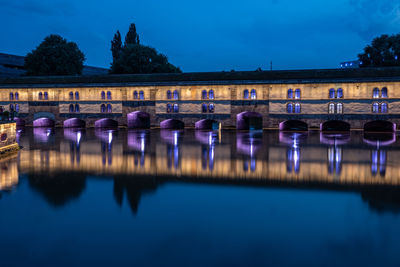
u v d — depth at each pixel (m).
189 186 13.68
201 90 44.41
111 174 16.05
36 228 9.27
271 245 8.09
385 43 57.19
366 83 39.06
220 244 8.16
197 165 18.23
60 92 48.22
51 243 8.33
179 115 45.34
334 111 40.50
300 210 10.59
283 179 14.84
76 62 68.25
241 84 42.91
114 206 11.13
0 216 10.25
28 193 12.78
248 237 8.56
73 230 9.12
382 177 15.12
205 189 13.19
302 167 17.56
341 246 8.04
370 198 11.84
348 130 42.34
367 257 7.48
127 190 13.13
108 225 9.45
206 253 7.70
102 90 47.22
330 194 12.38
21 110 49.31
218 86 43.75
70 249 7.98
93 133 38.62
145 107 46.28
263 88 42.34
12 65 80.81
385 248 7.89
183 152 23.05
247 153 22.53
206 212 10.45
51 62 64.94
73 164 18.67
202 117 44.56
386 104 38.75
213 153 22.56
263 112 42.69
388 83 38.38
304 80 40.91
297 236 8.61
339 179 14.78
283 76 42.31
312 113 41.12
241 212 10.44
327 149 24.28
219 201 11.60
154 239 8.48
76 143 28.47
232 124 43.75
